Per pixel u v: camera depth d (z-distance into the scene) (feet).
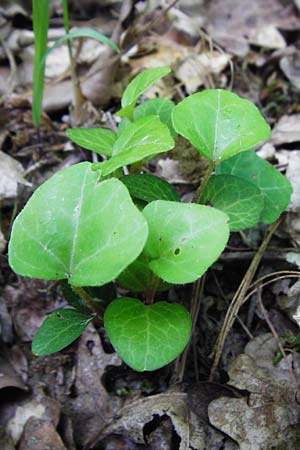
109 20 1.50
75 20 1.51
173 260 0.85
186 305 1.06
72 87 1.33
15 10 1.48
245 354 1.01
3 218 1.15
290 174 1.16
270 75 1.40
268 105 1.33
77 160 1.24
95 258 0.83
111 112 1.32
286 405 0.96
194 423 0.96
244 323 1.06
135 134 0.91
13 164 1.19
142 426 0.97
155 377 1.02
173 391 0.99
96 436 0.97
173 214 0.87
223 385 0.98
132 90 0.99
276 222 1.08
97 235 0.85
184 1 1.51
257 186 1.03
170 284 0.98
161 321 0.89
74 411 1.00
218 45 1.43
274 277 1.08
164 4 1.46
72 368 1.03
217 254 0.83
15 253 0.85
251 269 1.04
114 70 1.31
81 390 1.02
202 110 0.94
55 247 0.86
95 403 1.01
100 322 1.02
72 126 1.29
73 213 0.86
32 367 1.03
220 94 0.96
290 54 1.40
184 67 1.38
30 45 1.43
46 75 1.36
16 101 1.31
